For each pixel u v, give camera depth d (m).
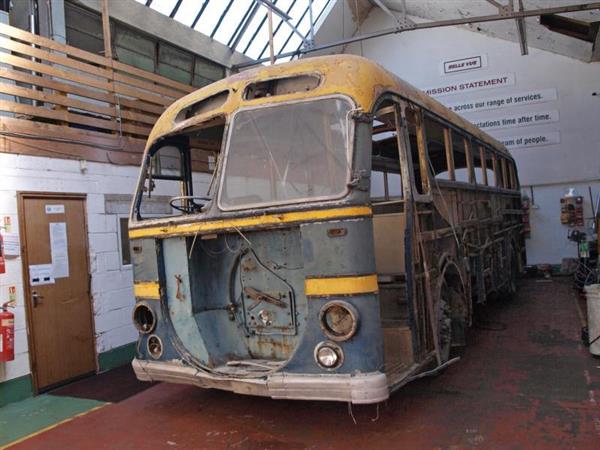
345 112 3.98
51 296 6.08
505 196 9.17
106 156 6.87
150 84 7.72
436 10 12.55
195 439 4.27
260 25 11.87
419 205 4.66
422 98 5.30
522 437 3.91
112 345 6.83
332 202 3.73
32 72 6.54
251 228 4.02
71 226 6.38
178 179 5.54
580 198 12.38
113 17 8.89
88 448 4.25
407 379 4.01
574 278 10.66
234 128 4.41
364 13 14.19
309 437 4.14
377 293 3.76
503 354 6.19
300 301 4.12
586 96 12.43
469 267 6.23
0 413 5.31
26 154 5.88
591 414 4.26
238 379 3.95
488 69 13.20
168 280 4.53
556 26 10.97
